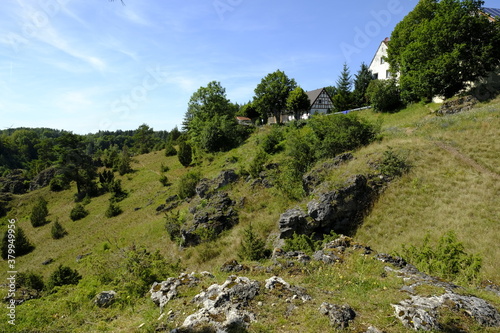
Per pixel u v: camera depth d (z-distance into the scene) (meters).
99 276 11.69
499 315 4.83
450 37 26.19
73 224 36.91
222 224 18.88
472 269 7.68
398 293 5.62
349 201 14.73
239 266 7.81
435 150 18.09
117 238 26.83
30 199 52.47
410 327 4.48
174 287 6.77
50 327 6.55
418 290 5.64
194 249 17.95
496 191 13.86
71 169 52.28
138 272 9.28
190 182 30.98
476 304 5.12
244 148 39.59
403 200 14.77
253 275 7.13
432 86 27.84
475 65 25.59
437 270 8.07
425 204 14.22
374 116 34.41
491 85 26.25
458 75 26.53
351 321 4.63
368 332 4.34
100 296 7.61
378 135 21.61
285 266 7.43
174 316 5.50
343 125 21.81
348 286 6.22
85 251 26.66
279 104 59.44
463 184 14.78
